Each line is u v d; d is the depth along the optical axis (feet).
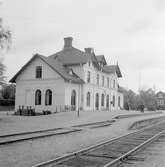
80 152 34.22
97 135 57.00
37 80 130.21
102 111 140.15
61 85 123.13
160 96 414.41
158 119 120.57
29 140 45.50
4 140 42.27
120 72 186.70
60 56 149.48
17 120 81.71
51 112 121.90
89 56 141.49
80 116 103.45
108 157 32.45
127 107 210.79
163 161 31.12
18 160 30.01
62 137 51.52
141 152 36.81
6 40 82.23
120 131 67.62
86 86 139.64
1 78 89.25
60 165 27.94
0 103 173.17
